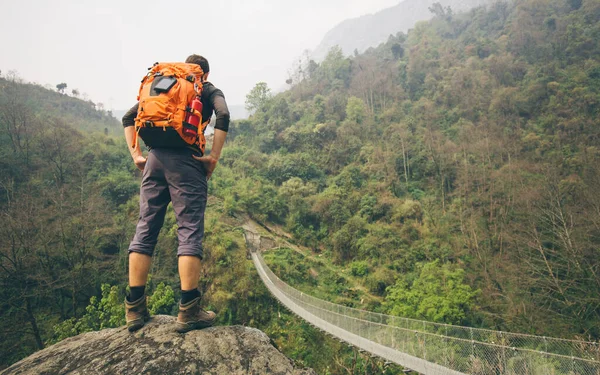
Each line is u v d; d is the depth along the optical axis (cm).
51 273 2019
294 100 7381
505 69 5288
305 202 4003
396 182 4000
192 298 146
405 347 1225
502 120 4259
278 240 3588
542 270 2133
